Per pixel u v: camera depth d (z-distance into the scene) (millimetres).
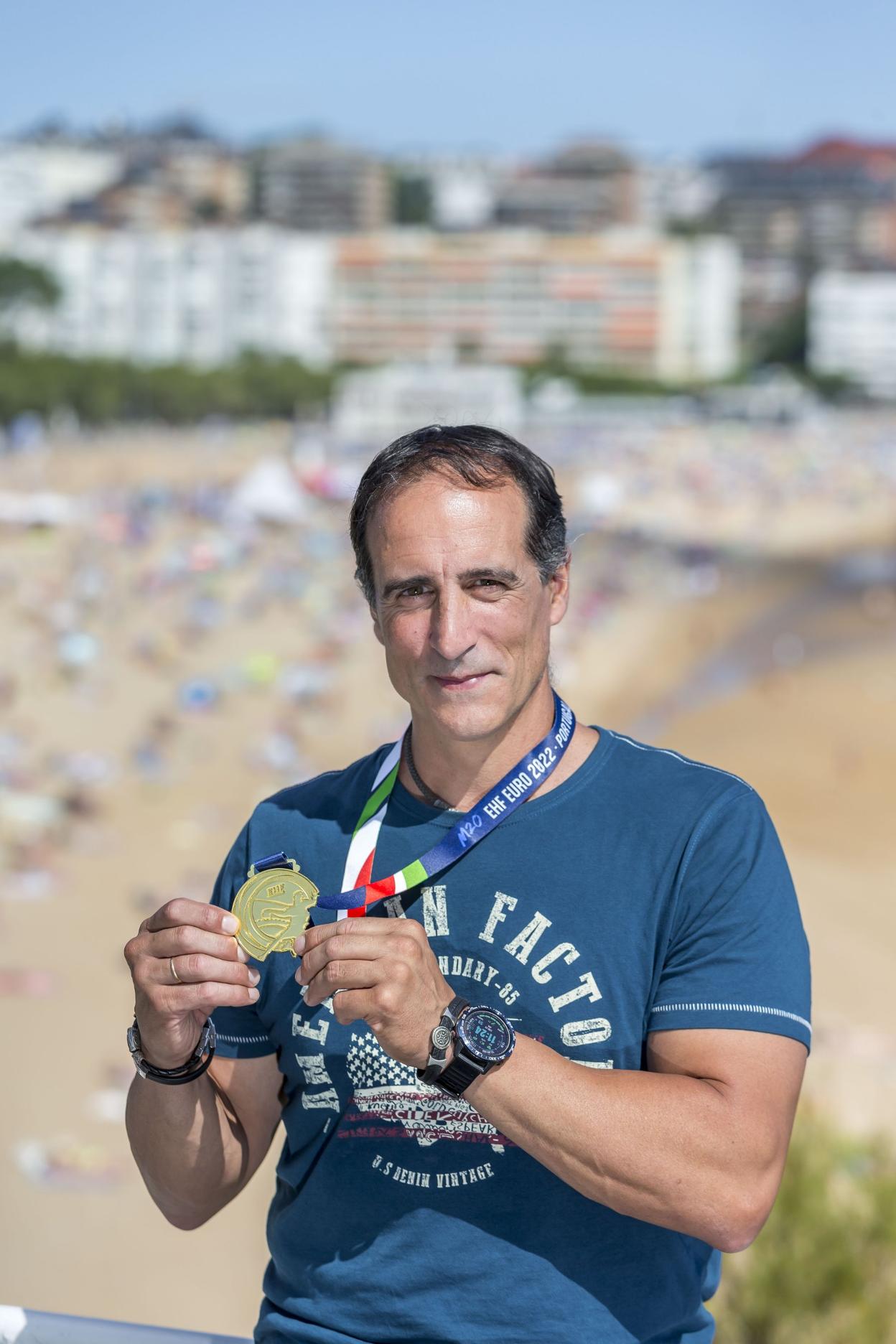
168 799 35250
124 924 26688
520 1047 1882
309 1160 2199
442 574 2057
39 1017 21562
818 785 36812
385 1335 2078
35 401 124125
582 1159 1876
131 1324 2352
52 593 57219
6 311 175875
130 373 134625
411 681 2119
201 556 64188
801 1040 1983
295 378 148750
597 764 2170
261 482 75125
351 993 1852
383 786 2246
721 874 2035
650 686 47625
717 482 111438
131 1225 14781
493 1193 2051
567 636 51719
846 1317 4551
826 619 58188
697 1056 1967
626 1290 2039
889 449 143500
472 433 2150
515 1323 2023
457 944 2090
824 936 25750
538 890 2082
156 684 45719
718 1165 1871
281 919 2088
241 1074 2287
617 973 2041
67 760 37812
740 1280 4695
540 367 179125
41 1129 17453
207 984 1988
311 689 44625
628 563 69688
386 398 147000
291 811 2334
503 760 2166
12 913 26688
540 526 2113
